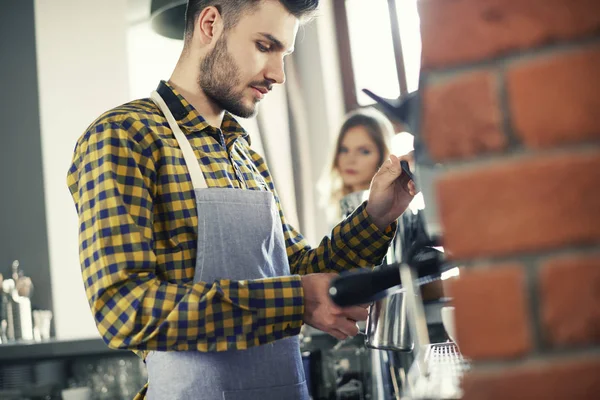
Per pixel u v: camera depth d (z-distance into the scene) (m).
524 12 0.55
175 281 1.19
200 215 1.21
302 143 3.56
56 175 4.00
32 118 4.05
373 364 1.99
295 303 1.08
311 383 2.51
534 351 0.54
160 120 1.27
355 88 3.56
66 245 3.95
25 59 4.09
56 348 3.11
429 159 0.57
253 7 1.32
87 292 1.10
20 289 3.71
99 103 4.02
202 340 1.05
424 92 0.57
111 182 1.11
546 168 0.54
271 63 1.36
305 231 3.50
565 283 0.53
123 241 1.08
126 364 3.18
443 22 0.57
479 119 0.56
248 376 1.19
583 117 0.54
